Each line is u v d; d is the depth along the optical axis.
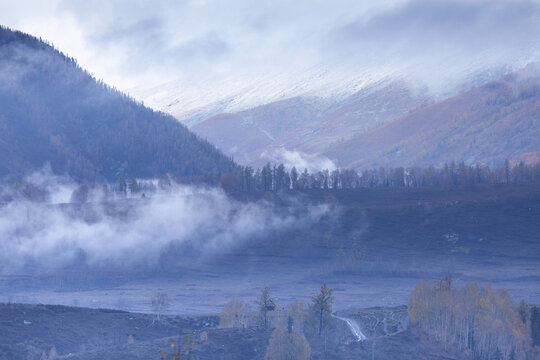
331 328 154.00
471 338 145.88
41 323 157.75
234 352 133.88
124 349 133.00
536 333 146.50
